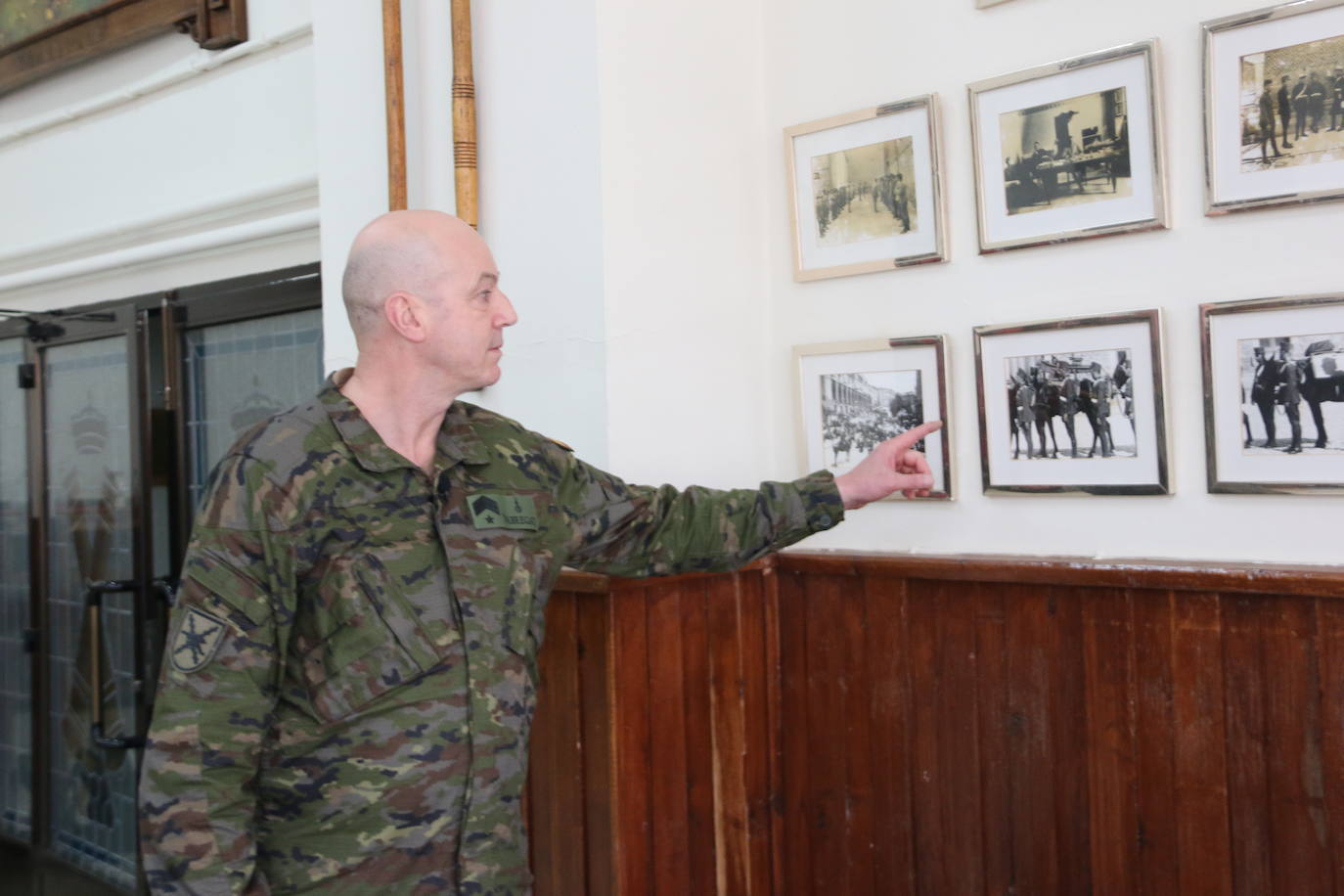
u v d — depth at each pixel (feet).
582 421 6.33
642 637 6.23
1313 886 5.17
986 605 6.18
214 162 9.73
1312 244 5.29
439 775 4.18
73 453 11.15
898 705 6.55
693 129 6.80
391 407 4.41
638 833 6.18
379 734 4.14
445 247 4.33
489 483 4.61
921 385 6.53
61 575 11.34
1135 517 5.84
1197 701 5.48
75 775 11.10
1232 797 5.39
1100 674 5.78
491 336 4.47
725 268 7.00
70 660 11.21
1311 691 5.16
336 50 7.54
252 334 9.67
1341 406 5.18
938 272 6.53
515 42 6.63
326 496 4.17
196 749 3.86
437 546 4.37
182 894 3.80
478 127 6.84
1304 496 5.30
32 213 11.51
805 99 7.13
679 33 6.73
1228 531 5.55
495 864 4.28
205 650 3.91
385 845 4.12
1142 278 5.79
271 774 4.16
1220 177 5.49
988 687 6.18
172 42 9.98
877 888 6.66
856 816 6.75
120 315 10.37
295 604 4.12
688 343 6.72
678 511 5.13
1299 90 5.25
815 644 6.93
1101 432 5.90
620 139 6.31
